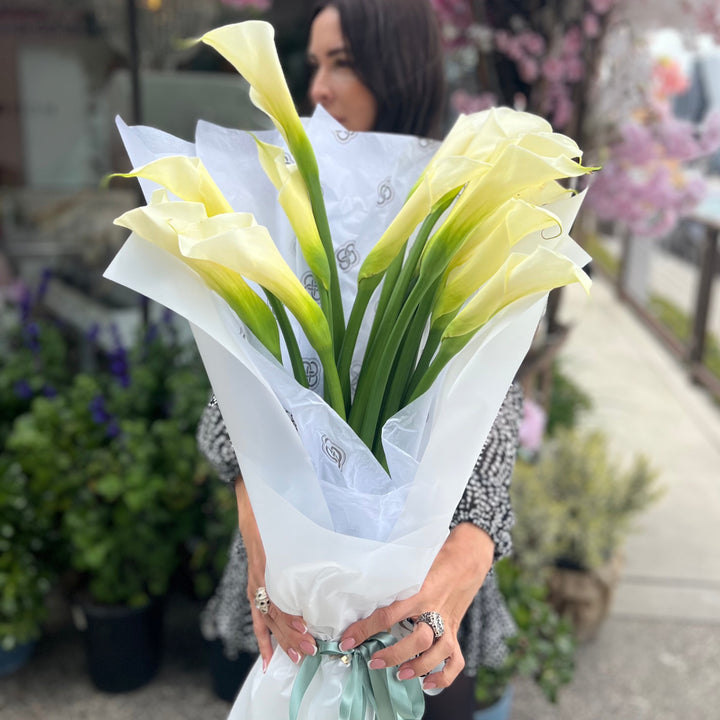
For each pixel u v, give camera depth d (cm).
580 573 245
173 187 82
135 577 212
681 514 344
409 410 92
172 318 262
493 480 112
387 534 88
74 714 211
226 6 291
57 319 300
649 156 263
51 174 298
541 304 85
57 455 207
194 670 229
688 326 642
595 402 479
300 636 94
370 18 140
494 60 257
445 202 91
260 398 84
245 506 116
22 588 209
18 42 285
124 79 290
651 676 240
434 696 129
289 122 87
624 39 261
